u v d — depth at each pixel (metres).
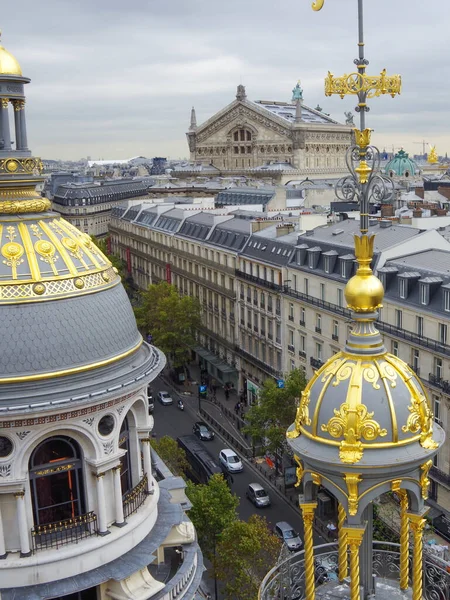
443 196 199.88
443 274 73.38
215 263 125.69
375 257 83.56
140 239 169.62
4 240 34.47
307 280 95.19
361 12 15.34
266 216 134.62
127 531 34.53
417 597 15.64
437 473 69.88
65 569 32.62
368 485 14.91
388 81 15.27
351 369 15.16
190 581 36.44
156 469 47.03
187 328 123.69
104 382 33.59
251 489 80.38
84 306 34.59
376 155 15.70
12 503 32.34
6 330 32.44
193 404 115.69
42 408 31.31
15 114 36.53
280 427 82.00
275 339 105.25
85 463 33.72
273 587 18.33
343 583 17.23
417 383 15.46
